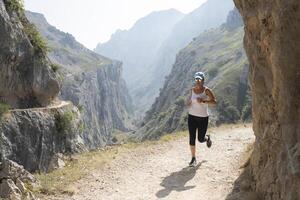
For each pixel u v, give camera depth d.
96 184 12.18
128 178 12.73
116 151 16.45
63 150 39.19
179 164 13.95
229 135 19.27
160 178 12.55
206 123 13.03
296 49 7.25
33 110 37.22
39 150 35.72
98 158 15.39
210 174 12.43
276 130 8.61
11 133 33.28
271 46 8.25
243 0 10.21
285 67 7.46
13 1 42.41
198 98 12.88
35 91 43.06
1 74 39.16
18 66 41.50
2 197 10.18
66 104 44.88
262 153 9.83
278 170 7.72
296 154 6.84
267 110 9.35
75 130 42.44
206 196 10.68
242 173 11.56
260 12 8.73
